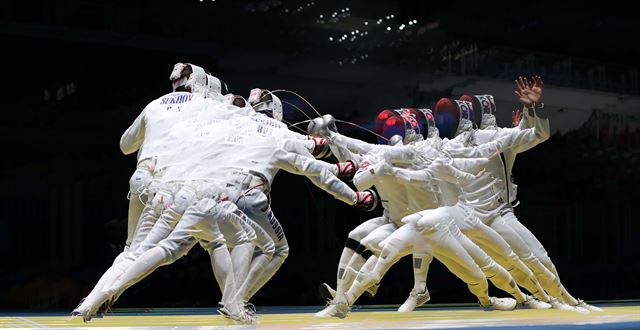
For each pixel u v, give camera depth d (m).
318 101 16.14
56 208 14.56
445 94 16.66
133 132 7.56
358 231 8.49
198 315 9.29
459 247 8.12
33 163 14.52
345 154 8.98
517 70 16.88
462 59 16.77
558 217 16.62
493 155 8.85
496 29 16.89
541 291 8.98
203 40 15.48
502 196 9.06
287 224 15.42
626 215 16.84
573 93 16.91
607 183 16.81
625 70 17.23
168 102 7.36
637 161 16.98
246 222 6.90
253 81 15.84
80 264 14.48
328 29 16.17
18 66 14.41
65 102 14.73
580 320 6.73
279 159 7.12
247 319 6.64
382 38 16.47
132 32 15.00
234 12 15.59
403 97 16.58
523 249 8.86
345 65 16.34
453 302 15.24
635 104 17.14
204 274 14.47
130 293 14.09
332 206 15.51
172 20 15.23
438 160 8.17
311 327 6.12
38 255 14.30
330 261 15.33
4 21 14.18
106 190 14.91
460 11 16.80
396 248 7.94
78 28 14.68
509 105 16.70
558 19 17.09
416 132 8.80
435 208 8.21
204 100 7.30
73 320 7.53
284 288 15.12
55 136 14.71
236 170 6.88
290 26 15.95
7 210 14.23
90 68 14.84
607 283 16.66
